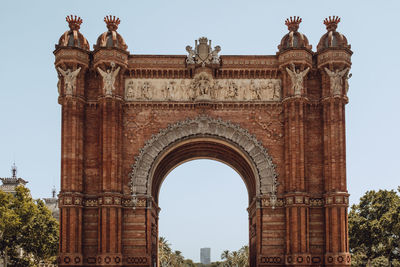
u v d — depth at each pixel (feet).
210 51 238.07
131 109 236.22
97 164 230.68
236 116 237.04
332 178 225.35
